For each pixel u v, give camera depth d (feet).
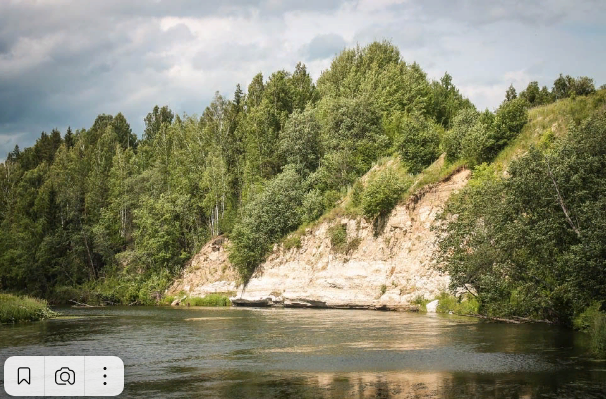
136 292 297.53
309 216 250.98
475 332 121.39
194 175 335.88
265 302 234.99
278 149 309.01
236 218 286.66
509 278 134.31
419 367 85.20
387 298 192.44
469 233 150.00
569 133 129.80
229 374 83.76
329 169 269.03
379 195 210.79
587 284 103.24
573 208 115.34
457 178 195.83
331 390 72.23
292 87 364.79
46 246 336.70
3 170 499.92
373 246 211.82
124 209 365.81
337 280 213.05
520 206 124.57
